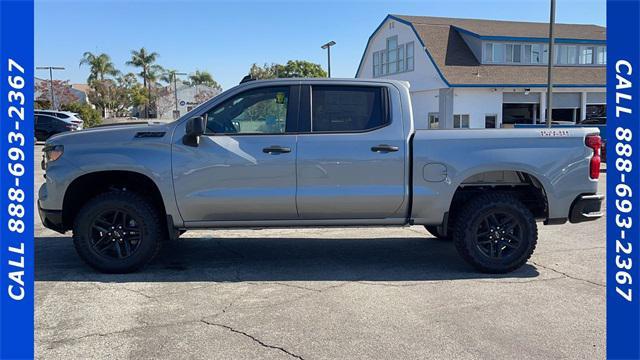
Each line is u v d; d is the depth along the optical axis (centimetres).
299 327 422
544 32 3609
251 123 567
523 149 561
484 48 3388
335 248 688
